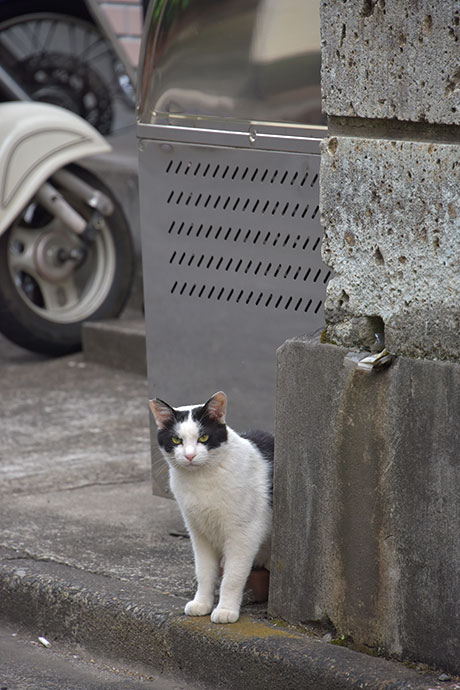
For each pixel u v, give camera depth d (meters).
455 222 4.70
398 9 4.75
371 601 5.14
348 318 5.21
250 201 6.36
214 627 5.53
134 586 6.15
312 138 6.03
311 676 5.07
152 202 6.83
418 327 4.89
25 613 6.38
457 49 4.57
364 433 5.05
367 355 5.04
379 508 5.05
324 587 5.34
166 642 5.66
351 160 5.08
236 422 6.68
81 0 15.59
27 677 5.73
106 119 16.45
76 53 17.09
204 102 6.48
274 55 6.10
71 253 12.49
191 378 6.86
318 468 5.27
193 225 6.66
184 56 6.50
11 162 11.57
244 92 6.28
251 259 6.42
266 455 5.88
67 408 10.66
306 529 5.38
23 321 12.10
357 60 4.96
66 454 9.19
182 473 5.59
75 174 12.41
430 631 4.94
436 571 4.88
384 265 5.01
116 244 12.73
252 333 6.49
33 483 8.38
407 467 4.91
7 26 15.77
